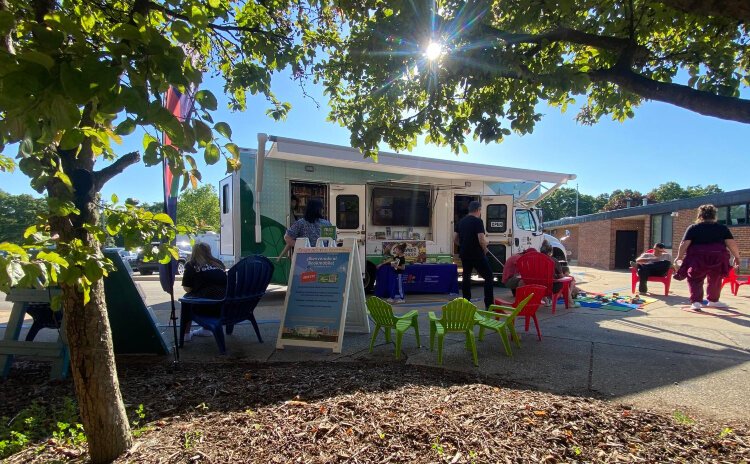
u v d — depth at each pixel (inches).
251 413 111.0
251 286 195.9
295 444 94.3
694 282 283.4
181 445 94.9
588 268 916.6
